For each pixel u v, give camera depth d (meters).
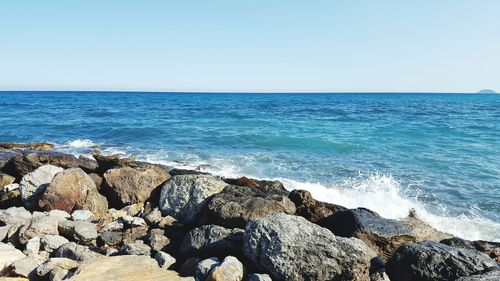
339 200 6.99
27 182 5.64
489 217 6.39
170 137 14.33
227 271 3.21
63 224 4.41
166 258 3.69
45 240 4.09
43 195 5.24
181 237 4.43
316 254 3.25
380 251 4.00
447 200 7.13
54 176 5.38
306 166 9.54
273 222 3.52
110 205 5.73
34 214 4.96
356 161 10.10
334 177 8.53
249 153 11.22
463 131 15.76
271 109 30.17
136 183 5.62
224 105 36.91
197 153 11.29
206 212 4.56
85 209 5.25
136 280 3.22
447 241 4.28
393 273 3.49
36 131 16.28
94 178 6.11
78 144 13.11
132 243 4.10
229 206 4.43
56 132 16.02
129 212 5.19
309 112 26.70
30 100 45.69
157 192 5.57
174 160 10.31
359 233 4.03
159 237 4.19
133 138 14.31
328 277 3.19
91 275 3.24
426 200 7.13
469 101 50.53
